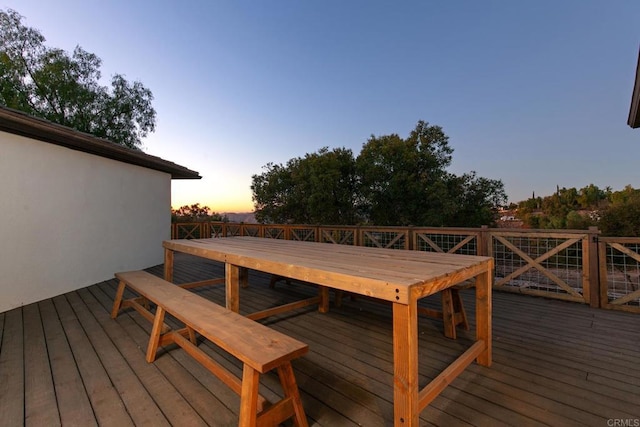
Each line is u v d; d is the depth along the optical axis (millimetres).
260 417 1240
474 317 2977
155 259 6266
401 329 1220
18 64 11703
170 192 6797
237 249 2779
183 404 1600
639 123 4457
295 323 2836
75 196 4461
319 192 9789
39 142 3922
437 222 8781
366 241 5523
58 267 4133
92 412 1540
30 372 1961
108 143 4746
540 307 3252
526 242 3760
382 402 1604
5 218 3494
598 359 2039
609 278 3223
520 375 1840
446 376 1504
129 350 2295
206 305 1987
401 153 9188
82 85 13250
